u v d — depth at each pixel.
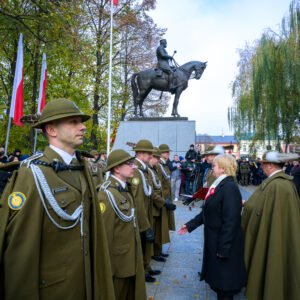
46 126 1.93
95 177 5.46
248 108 17.88
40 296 1.68
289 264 3.11
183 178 11.51
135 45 21.22
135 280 2.87
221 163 3.27
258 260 3.21
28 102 17.03
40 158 1.86
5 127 16.19
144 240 4.15
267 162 3.52
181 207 9.88
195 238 6.42
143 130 13.14
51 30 12.25
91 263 1.94
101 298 1.94
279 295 3.01
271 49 13.95
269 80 13.86
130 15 19.14
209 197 3.21
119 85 21.30
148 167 4.91
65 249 1.78
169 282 4.15
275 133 14.41
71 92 17.28
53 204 1.72
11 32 12.30
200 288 3.96
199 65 13.23
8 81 16.88
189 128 12.86
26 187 1.69
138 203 3.89
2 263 1.61
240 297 3.80
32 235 1.64
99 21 19.23
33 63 16.38
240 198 3.11
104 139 20.47
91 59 17.83
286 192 3.23
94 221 1.97
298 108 13.87
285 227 3.18
